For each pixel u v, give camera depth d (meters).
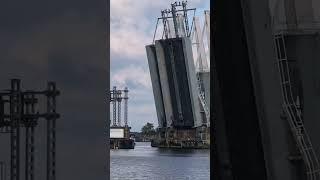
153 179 73.00
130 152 122.88
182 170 85.88
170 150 136.50
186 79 133.00
